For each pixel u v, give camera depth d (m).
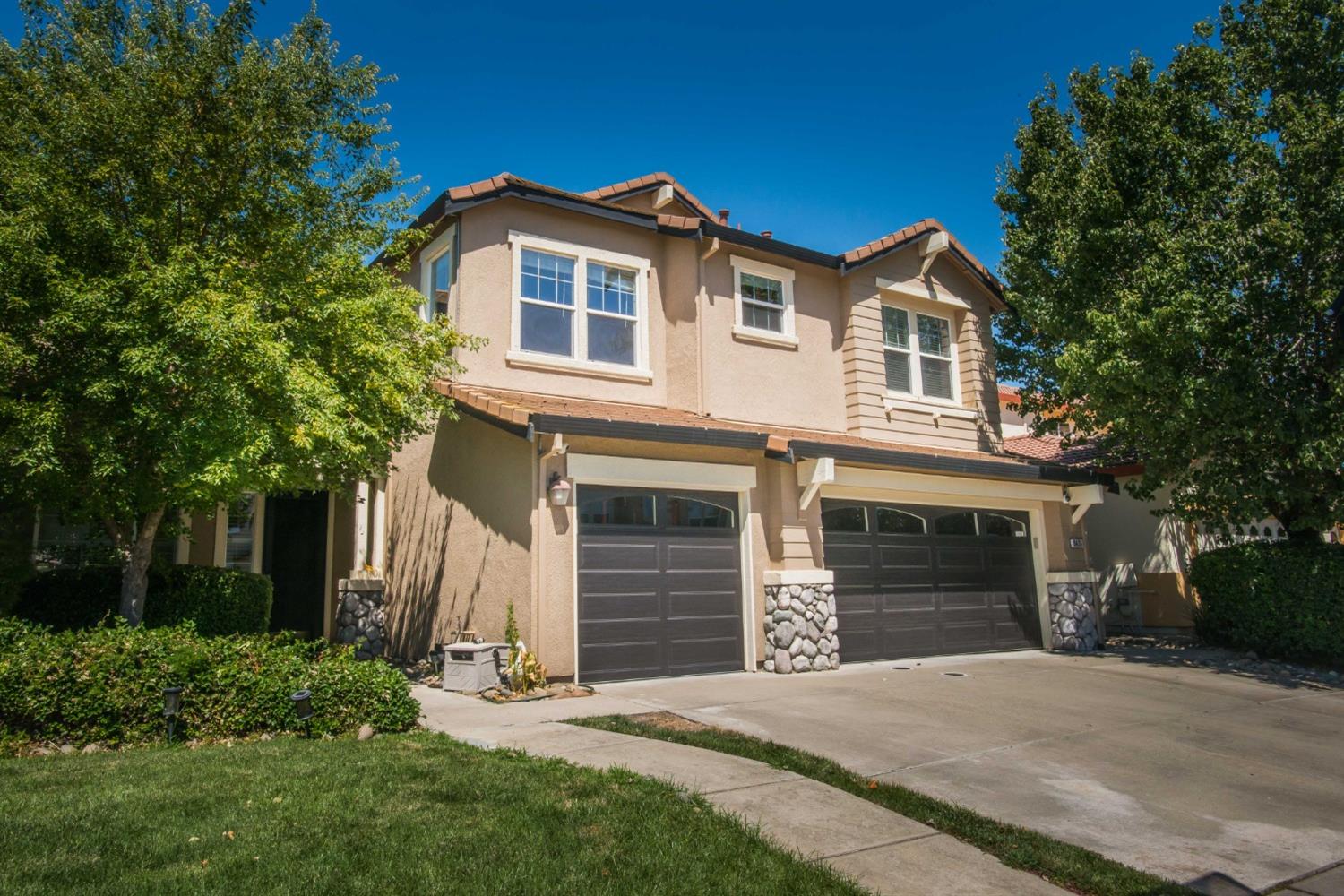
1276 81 13.52
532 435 9.67
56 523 11.85
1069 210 13.41
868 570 13.20
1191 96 13.06
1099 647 15.04
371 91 10.27
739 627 11.73
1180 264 11.75
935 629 13.74
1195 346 11.79
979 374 16.33
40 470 7.86
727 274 13.95
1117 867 5.18
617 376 12.91
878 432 14.74
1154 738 8.29
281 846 4.70
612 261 13.22
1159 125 12.88
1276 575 13.16
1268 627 13.20
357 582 13.51
